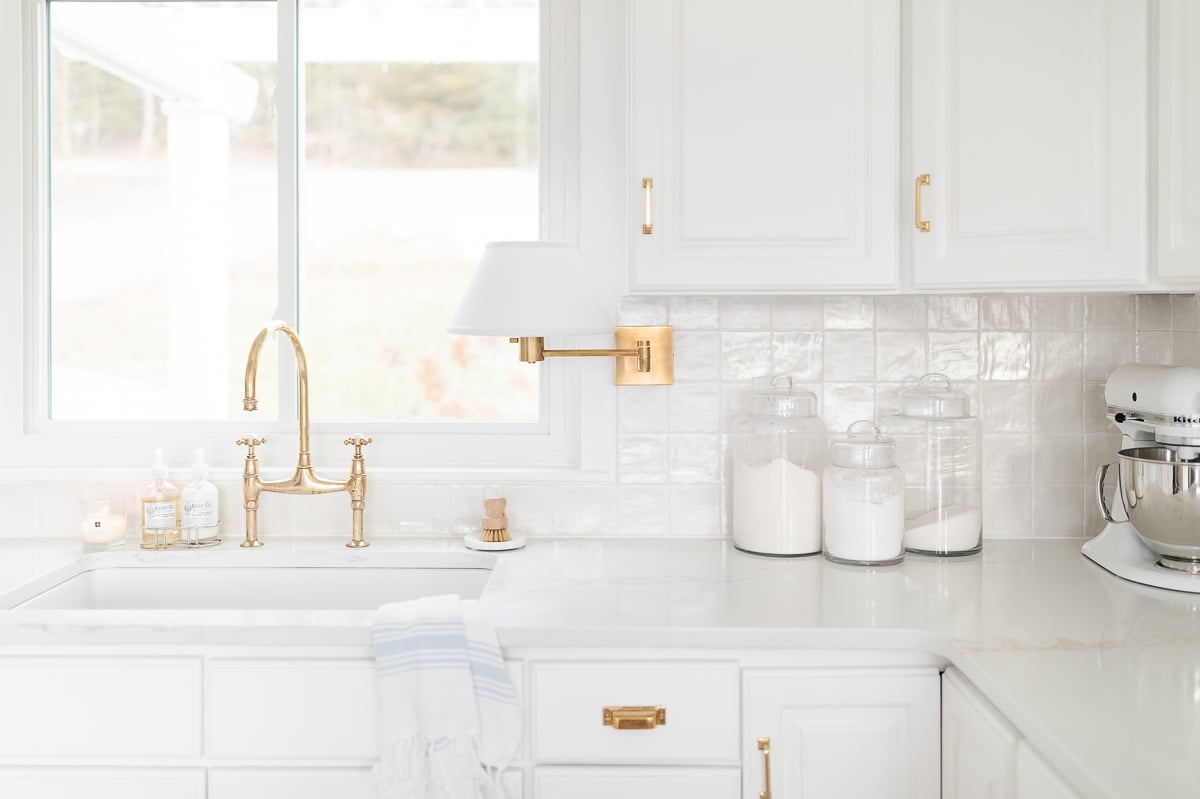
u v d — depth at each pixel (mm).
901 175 1820
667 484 2146
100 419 2262
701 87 1819
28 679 1542
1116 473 2119
